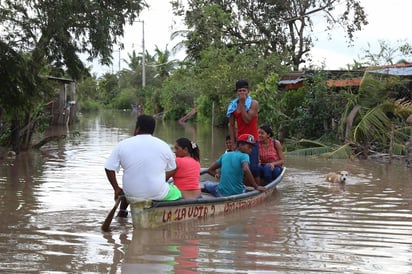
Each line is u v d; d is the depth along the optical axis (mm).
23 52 15836
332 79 19625
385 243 6395
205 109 36719
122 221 7418
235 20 30531
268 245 6242
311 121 18469
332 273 5238
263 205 8820
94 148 18453
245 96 9172
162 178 7082
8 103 15766
